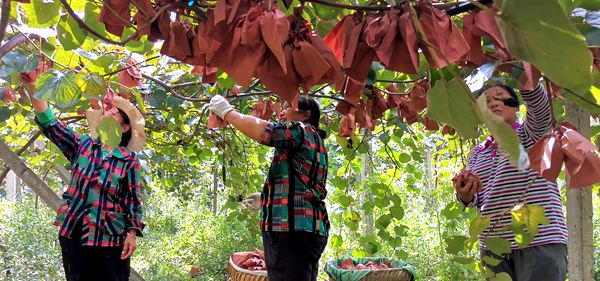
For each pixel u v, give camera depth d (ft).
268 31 2.77
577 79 2.05
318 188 8.68
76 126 12.89
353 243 17.35
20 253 18.47
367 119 7.43
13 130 13.71
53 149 10.42
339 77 3.02
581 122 6.60
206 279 21.58
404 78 7.47
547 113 6.26
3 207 23.20
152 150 15.34
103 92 4.26
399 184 18.84
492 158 7.56
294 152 8.43
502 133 2.20
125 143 9.23
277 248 8.55
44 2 3.98
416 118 7.65
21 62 4.40
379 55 2.94
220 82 6.05
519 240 4.17
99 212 8.95
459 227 15.26
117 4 3.31
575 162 2.96
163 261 22.52
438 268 17.20
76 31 4.25
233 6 2.89
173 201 29.68
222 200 33.88
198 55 3.47
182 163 19.86
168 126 12.91
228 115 7.90
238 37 2.88
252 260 12.12
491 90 6.43
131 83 5.66
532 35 2.02
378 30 2.95
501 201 7.22
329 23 4.37
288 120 9.00
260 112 8.82
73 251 8.93
